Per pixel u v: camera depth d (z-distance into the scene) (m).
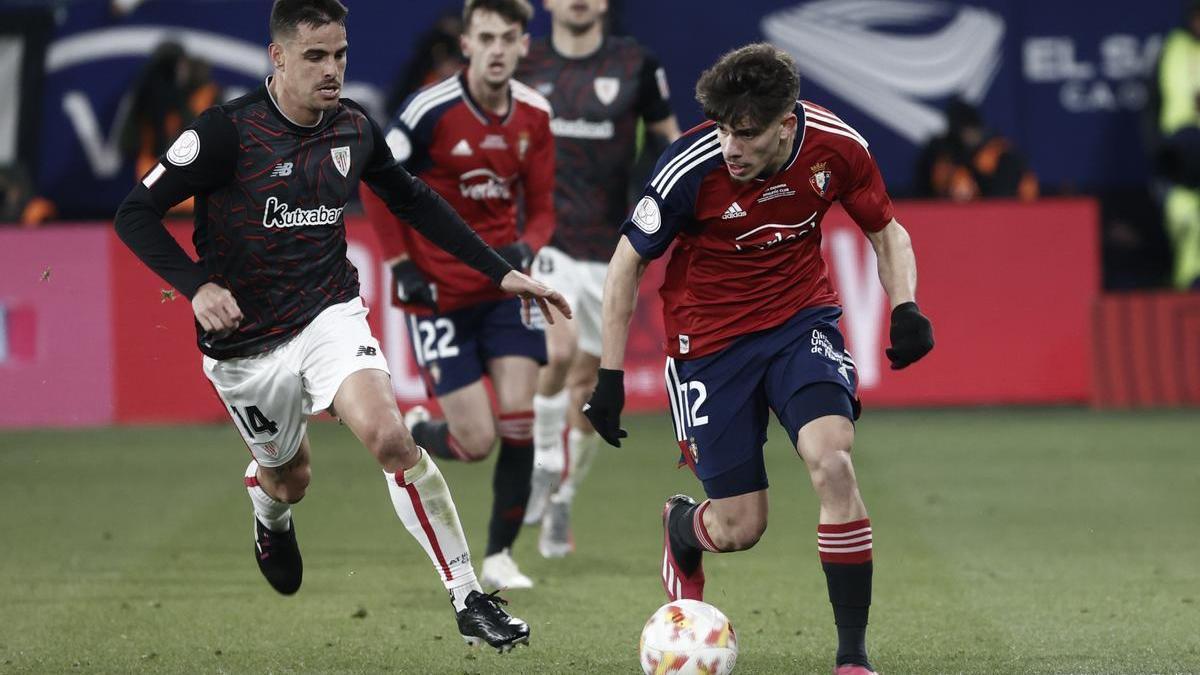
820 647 19.92
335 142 18.20
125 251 45.28
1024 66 54.47
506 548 24.45
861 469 36.66
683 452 18.95
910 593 23.48
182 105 50.34
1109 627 20.89
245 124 17.78
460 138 24.66
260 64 53.47
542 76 29.27
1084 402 46.53
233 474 36.72
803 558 26.59
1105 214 54.81
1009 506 31.72
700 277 18.36
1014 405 46.53
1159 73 51.75
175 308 45.34
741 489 18.41
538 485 27.39
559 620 21.66
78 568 26.09
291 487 20.27
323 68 17.47
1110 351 46.38
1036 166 54.84
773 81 16.44
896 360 17.92
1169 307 46.47
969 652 19.45
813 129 17.69
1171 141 51.62
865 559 17.12
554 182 28.97
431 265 24.94
